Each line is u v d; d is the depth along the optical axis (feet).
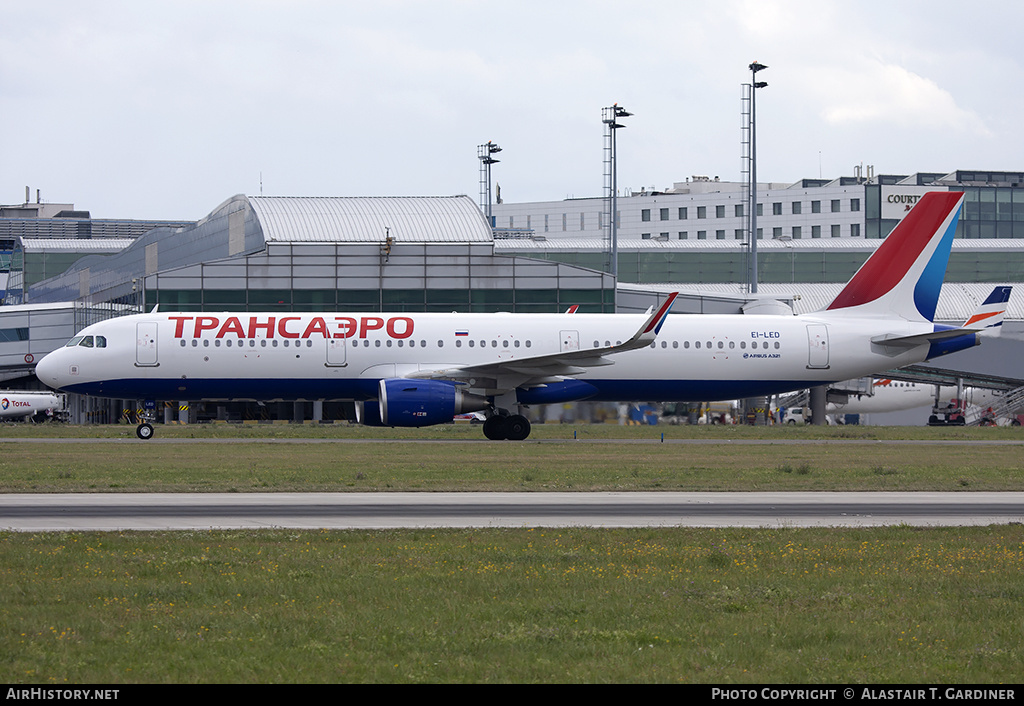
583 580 220.43
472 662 158.61
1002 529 297.74
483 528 292.40
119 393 646.33
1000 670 158.20
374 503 354.54
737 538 280.51
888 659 163.22
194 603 196.54
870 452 596.70
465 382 651.25
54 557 237.66
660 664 158.40
